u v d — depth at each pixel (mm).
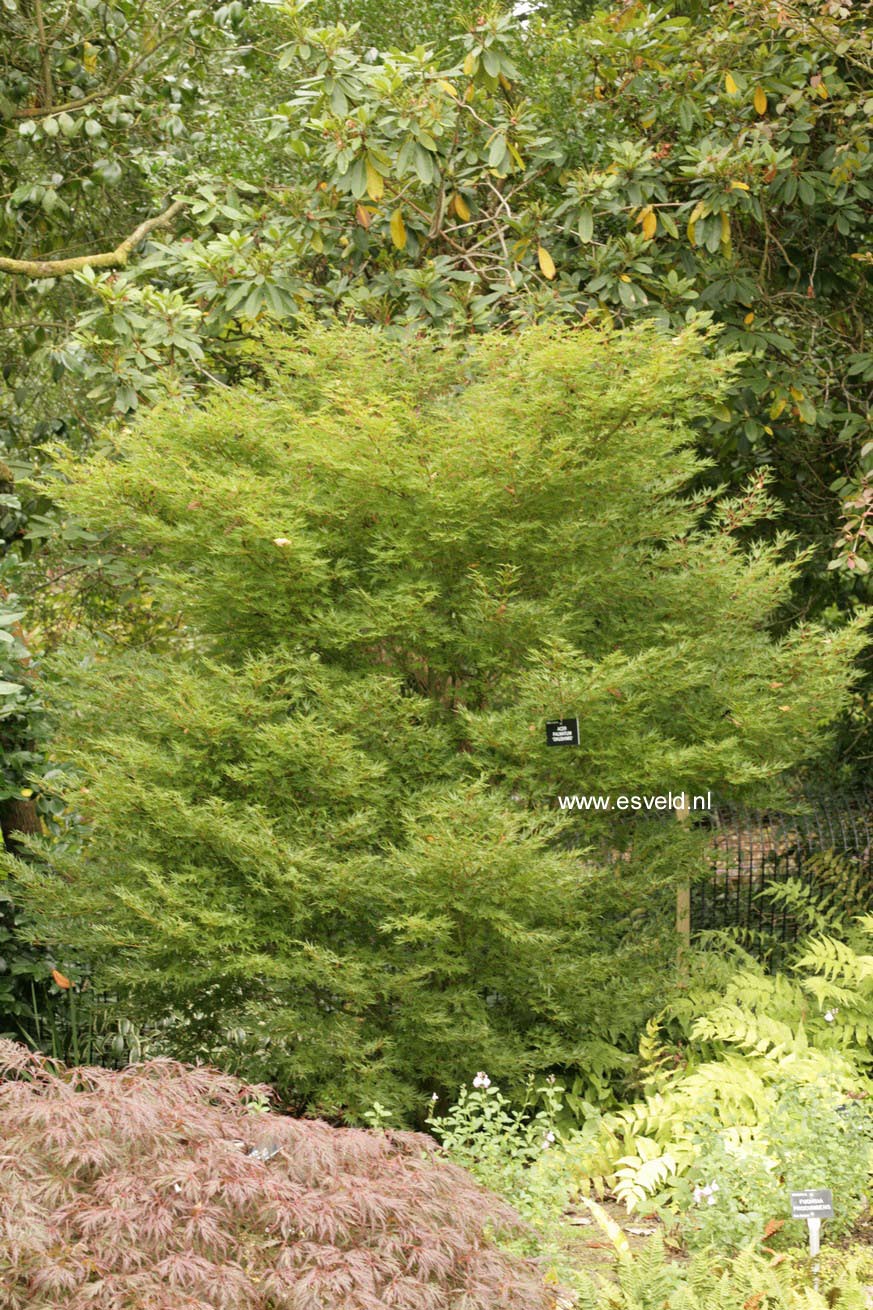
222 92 8680
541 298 6148
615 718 5008
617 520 5363
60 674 5547
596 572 5246
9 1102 3080
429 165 6145
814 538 8266
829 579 8625
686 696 5465
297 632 5113
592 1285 3721
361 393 5293
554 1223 4203
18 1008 5789
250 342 5934
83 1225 2707
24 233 8188
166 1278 2703
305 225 6727
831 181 6688
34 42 7766
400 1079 5176
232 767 4902
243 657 5340
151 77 8031
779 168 6586
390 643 5270
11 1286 2578
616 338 5301
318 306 6977
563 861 4891
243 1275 2688
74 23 8039
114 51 8055
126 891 4730
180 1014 5570
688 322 5203
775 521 8305
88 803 4910
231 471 5156
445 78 6309
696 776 5219
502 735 4914
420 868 4625
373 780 4973
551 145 6988
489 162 6336
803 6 6574
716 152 6430
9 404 8633
